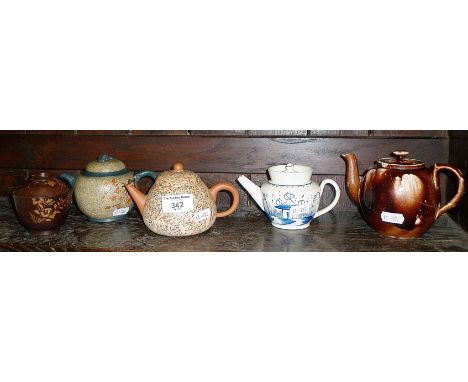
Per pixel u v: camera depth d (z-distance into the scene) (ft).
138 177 4.11
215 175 4.48
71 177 4.08
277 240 3.69
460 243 3.59
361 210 3.78
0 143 4.58
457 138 3.95
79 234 3.81
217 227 4.00
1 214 4.32
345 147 4.30
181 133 4.42
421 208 3.50
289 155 4.36
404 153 3.62
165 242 3.64
